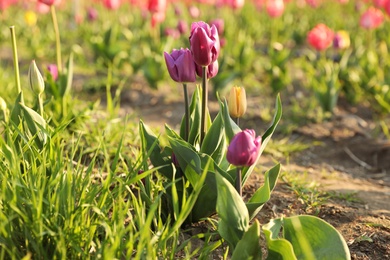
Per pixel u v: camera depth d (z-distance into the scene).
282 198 1.79
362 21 3.31
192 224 1.62
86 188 1.51
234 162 1.38
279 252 1.37
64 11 5.47
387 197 1.90
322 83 2.70
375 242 1.61
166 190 1.58
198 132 1.58
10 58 3.78
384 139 2.36
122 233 1.36
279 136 2.40
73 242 1.38
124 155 1.88
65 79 2.09
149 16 4.01
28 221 1.36
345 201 1.83
